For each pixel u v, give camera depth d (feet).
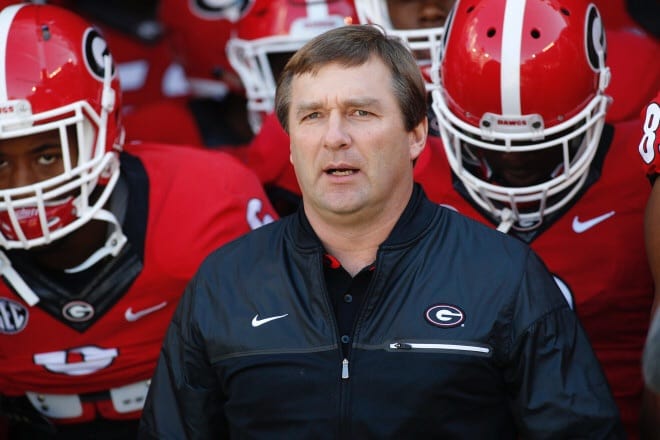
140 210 30.55
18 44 29.01
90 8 60.95
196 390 24.54
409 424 22.74
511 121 28.45
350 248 24.18
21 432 33.06
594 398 22.90
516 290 23.34
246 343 23.82
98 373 30.83
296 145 23.77
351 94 23.22
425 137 24.93
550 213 30.27
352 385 23.03
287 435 23.26
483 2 29.30
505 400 23.59
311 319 23.61
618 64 36.96
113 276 30.27
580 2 29.40
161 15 55.47
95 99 29.66
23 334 30.76
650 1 45.91
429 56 35.55
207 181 31.27
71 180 29.32
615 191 30.35
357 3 36.14
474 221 24.66
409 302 23.40
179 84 61.52
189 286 25.32
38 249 29.84
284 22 40.37
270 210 32.40
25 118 28.35
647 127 26.17
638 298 30.50
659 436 24.66
